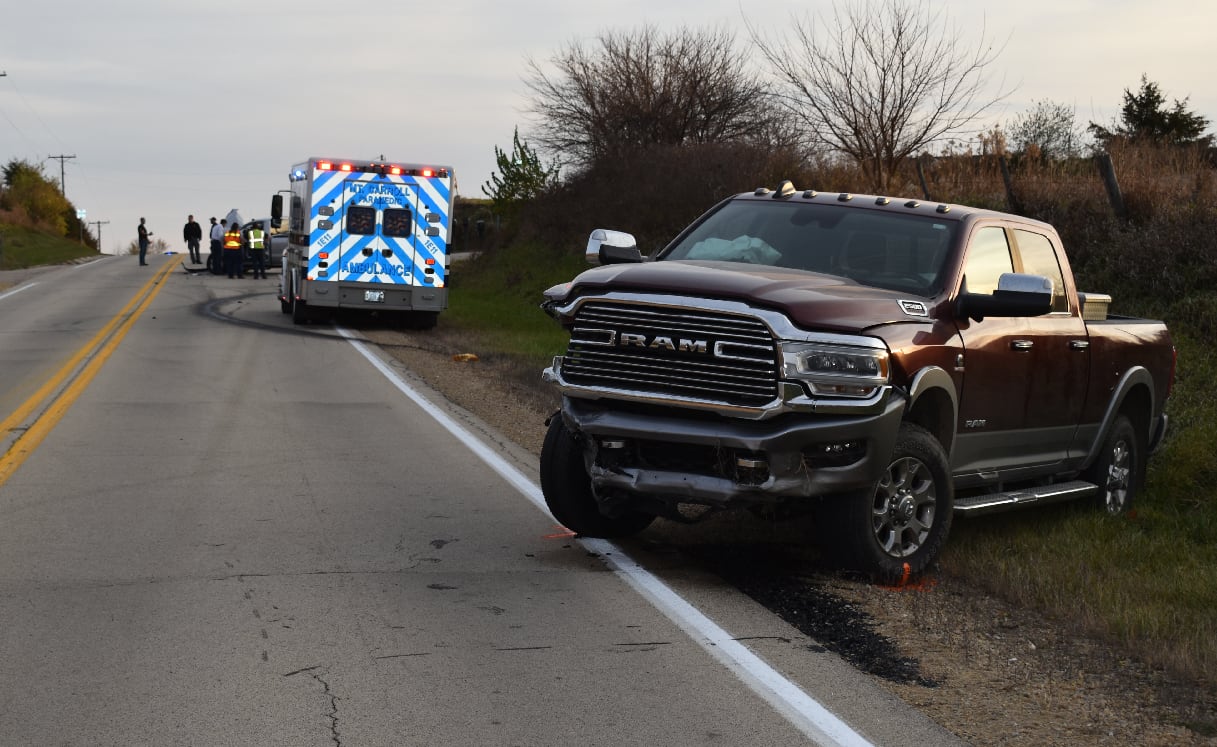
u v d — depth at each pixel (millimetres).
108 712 4668
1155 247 15992
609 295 6727
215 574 6680
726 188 28109
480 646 5574
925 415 7113
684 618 6086
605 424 6672
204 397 14055
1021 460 8008
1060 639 6020
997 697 5195
